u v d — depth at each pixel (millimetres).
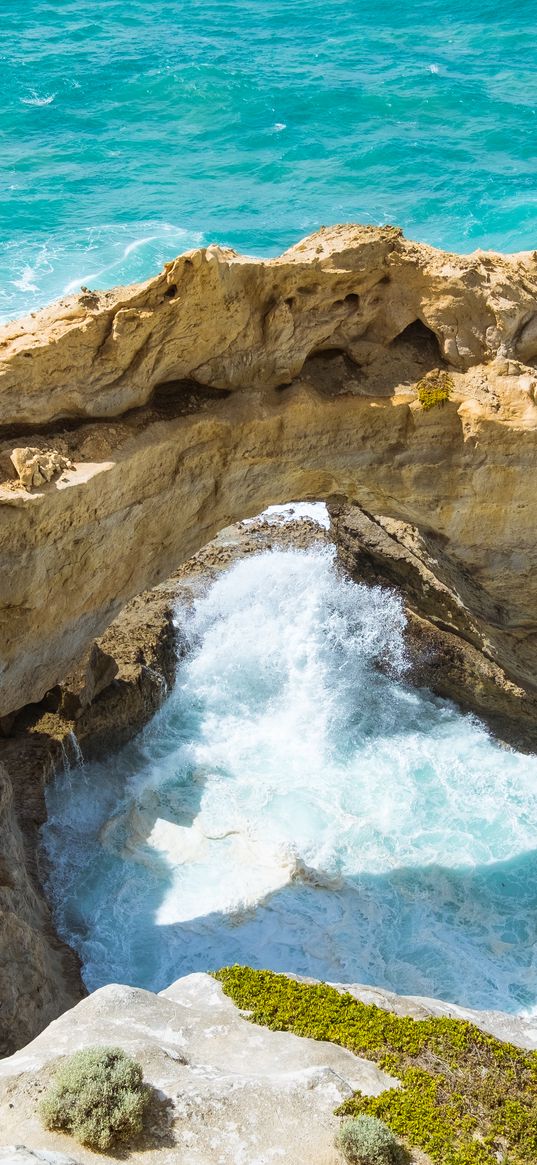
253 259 21500
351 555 32688
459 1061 15273
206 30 90438
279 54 85312
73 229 58906
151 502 21766
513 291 22859
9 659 21250
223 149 70125
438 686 32500
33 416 20250
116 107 74312
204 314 20875
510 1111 14523
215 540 36219
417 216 62969
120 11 94875
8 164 65938
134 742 30156
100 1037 14828
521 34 90375
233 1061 14758
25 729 27969
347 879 26641
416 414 22812
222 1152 12977
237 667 32594
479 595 26141
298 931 25047
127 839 27312
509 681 30031
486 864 27375
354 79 80000
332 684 32562
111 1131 12977
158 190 64188
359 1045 15352
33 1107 13484
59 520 19906
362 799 29250
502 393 22797
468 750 31344
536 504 24094
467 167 68500
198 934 24938
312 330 22250
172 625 32750
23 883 22594
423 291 22812
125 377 20938
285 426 22406
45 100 74688
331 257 21625
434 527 24828
